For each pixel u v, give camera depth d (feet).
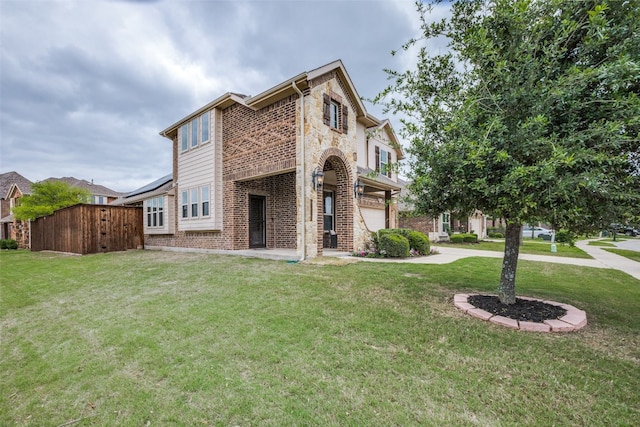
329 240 39.99
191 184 40.42
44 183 64.03
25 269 30.32
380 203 45.37
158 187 53.67
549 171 9.57
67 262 33.96
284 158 30.40
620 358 9.71
